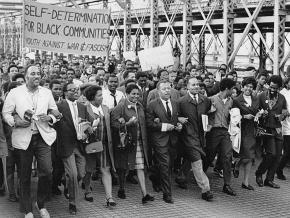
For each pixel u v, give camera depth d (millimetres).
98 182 8562
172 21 19953
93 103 7074
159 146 7340
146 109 7406
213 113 8086
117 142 7082
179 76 10281
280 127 8352
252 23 15117
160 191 8008
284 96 8539
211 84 11188
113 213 6797
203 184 7543
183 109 7676
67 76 11031
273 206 7305
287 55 14094
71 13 11273
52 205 7137
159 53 12500
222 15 17547
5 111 6297
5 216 6574
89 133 6699
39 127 6281
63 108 6668
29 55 22344
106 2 25516
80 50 11484
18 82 7605
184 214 6809
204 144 7914
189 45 18875
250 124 8250
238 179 8953
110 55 25469
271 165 8438
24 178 6352
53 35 11102
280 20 14227
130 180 8602
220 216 6746
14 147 6355
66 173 6688
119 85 9805
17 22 41562
